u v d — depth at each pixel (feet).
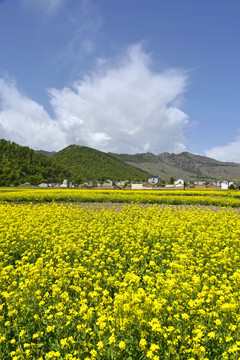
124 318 13.83
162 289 16.83
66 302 17.26
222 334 13.58
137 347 13.20
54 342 14.88
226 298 16.69
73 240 33.50
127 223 42.57
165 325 14.53
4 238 32.63
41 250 30.45
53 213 55.06
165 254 28.50
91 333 14.08
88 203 101.45
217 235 33.24
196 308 15.20
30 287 18.43
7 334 15.55
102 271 23.99
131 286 18.16
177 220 44.47
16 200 104.83
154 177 497.05
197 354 12.34
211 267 24.13
